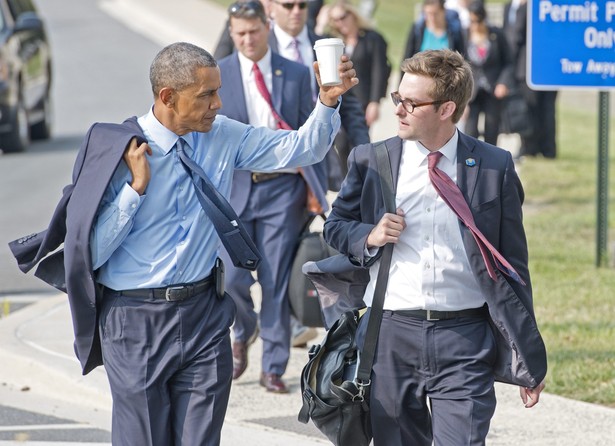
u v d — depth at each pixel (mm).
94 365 7500
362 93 17250
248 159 7531
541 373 7125
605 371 11453
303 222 11172
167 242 7188
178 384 7312
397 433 7320
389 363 7223
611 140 29219
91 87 38531
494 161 7137
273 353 11125
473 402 7105
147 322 7207
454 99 7008
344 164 13977
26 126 27922
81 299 7184
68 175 24703
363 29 17219
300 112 11031
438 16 19859
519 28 25234
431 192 7113
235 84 10906
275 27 11930
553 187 22969
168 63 7039
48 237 7273
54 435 10477
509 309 7059
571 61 15516
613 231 18938
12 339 12852
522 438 9875
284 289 11023
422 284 7125
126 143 6988
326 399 7375
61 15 59062
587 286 15156
